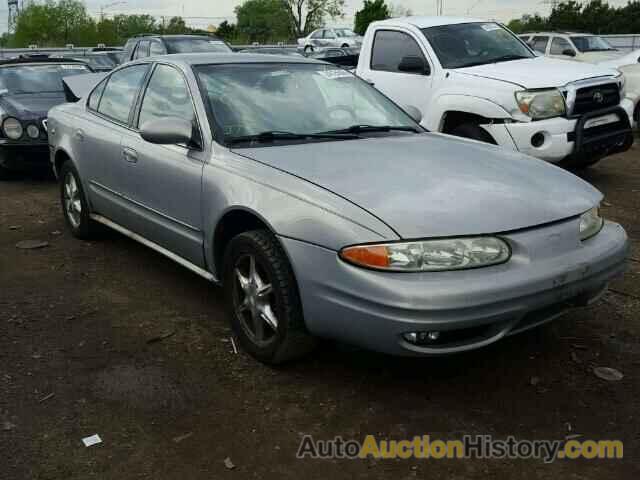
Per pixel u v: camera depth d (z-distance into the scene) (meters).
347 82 4.78
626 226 6.08
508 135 6.81
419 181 3.36
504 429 3.04
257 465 2.81
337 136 4.11
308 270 3.16
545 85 6.81
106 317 4.27
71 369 3.60
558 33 17.67
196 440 2.98
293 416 3.15
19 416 3.16
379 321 2.94
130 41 13.63
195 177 3.91
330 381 3.45
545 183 3.55
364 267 2.97
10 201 7.46
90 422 3.11
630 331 3.99
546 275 3.08
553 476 2.73
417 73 7.76
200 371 3.57
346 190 3.23
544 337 3.91
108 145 4.89
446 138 4.41
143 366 3.63
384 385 3.40
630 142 7.48
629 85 11.45
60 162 5.98
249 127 4.03
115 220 5.10
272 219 3.31
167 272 5.07
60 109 5.96
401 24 8.14
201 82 4.25
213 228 3.77
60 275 5.02
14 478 2.72
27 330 4.07
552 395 3.30
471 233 3.00
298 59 4.80
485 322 2.95
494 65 7.55
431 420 3.11
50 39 39.72
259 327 3.56
